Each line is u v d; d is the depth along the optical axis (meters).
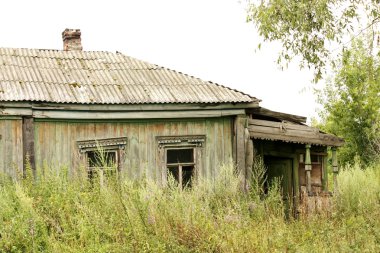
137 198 10.45
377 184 16.95
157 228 9.96
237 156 15.45
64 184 12.21
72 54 17.12
